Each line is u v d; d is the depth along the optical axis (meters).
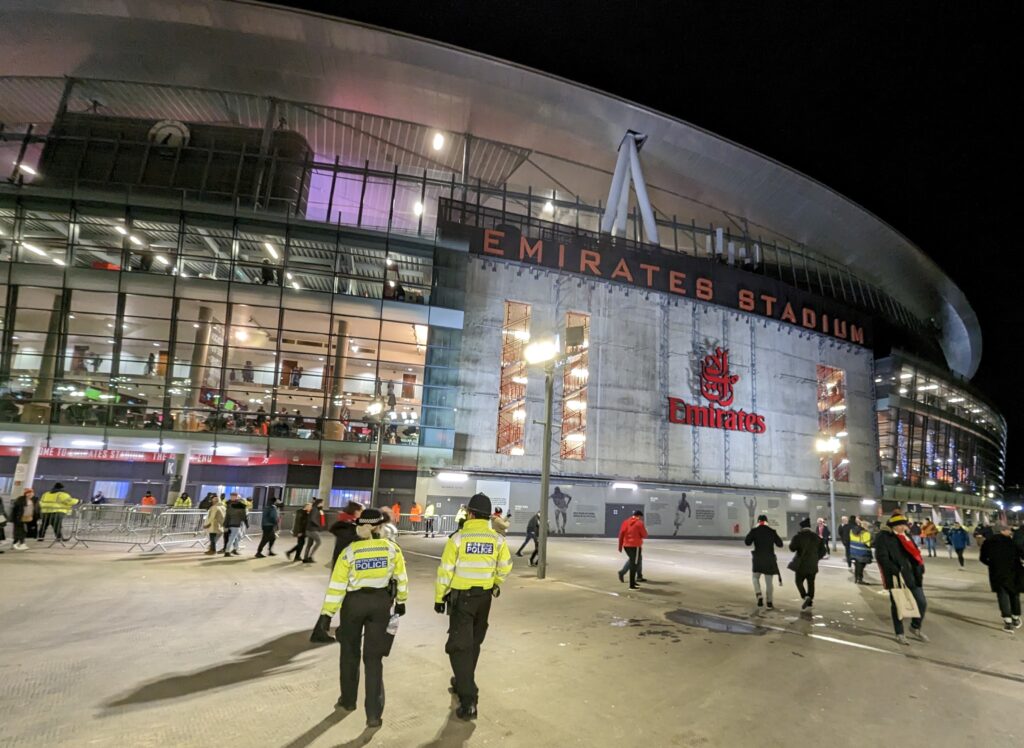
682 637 8.37
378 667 4.66
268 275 30.72
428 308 31.73
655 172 46.41
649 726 4.93
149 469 32.44
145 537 18.02
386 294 31.70
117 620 8.12
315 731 4.47
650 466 36.31
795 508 41.44
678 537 36.22
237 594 10.37
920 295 62.28
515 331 34.81
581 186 47.81
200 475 33.47
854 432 46.94
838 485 44.81
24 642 6.87
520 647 7.47
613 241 38.84
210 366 29.77
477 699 5.16
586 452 34.88
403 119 41.47
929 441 53.34
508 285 34.97
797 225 51.28
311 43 36.19
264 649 6.78
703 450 38.53
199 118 41.28
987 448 66.88
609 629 8.72
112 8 33.50
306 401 36.81
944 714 5.54
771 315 43.66
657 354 38.09
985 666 7.49
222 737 4.29
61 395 27.89
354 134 42.56
